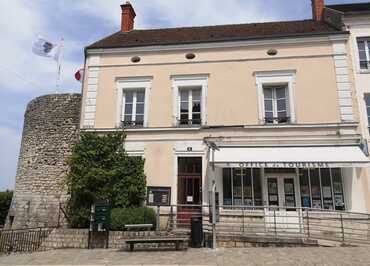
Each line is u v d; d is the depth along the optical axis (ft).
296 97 50.42
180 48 55.06
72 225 46.88
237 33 60.39
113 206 46.47
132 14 70.85
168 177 49.70
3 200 93.97
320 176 46.98
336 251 33.01
